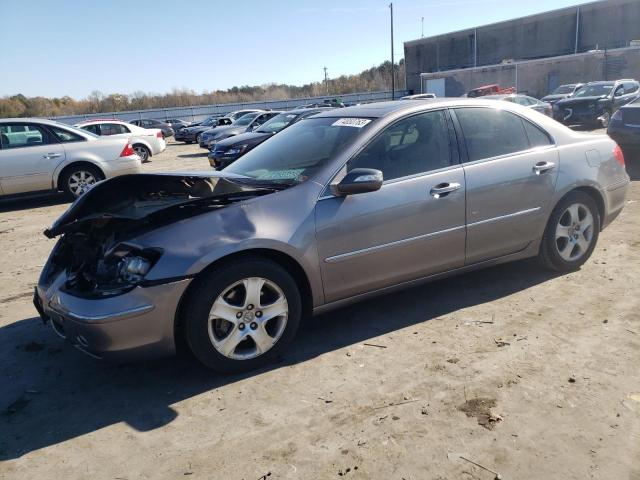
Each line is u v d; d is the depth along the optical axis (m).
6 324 4.45
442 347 3.56
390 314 4.12
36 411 3.15
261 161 4.20
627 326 3.68
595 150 4.70
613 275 4.59
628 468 2.39
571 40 49.62
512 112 4.38
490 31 54.97
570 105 18.58
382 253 3.68
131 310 2.99
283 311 3.40
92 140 10.32
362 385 3.17
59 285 3.40
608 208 4.79
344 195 3.52
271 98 73.56
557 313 3.94
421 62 61.62
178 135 31.11
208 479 2.49
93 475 2.57
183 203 3.25
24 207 10.35
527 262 5.02
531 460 2.48
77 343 3.19
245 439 2.76
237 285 3.24
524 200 4.25
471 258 4.12
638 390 2.96
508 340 3.59
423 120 3.97
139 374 3.48
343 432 2.76
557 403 2.88
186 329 3.16
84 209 3.58
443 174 3.90
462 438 2.65
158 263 3.03
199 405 3.08
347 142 3.71
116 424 2.96
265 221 3.30
